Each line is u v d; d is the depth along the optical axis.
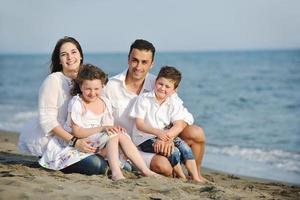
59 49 5.15
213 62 59.69
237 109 20.30
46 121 4.93
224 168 8.96
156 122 5.27
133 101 5.36
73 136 4.91
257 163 9.66
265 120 17.06
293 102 21.98
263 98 23.89
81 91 4.99
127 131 5.41
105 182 4.50
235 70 42.66
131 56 5.20
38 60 92.62
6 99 25.62
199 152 5.43
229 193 4.42
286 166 9.38
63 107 5.07
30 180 4.27
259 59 63.16
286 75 35.72
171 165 5.13
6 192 3.74
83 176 4.75
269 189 6.11
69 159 4.86
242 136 13.83
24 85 35.06
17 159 6.43
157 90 5.23
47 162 4.95
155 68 45.88
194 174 5.17
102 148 4.96
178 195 4.20
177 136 5.43
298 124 15.98
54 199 3.70
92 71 4.88
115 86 5.33
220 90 27.89
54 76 5.07
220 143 12.48
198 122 16.83
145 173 4.90
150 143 5.21
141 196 4.03
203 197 4.24
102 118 5.05
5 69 57.94
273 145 12.16
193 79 35.12
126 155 4.98
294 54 78.81
